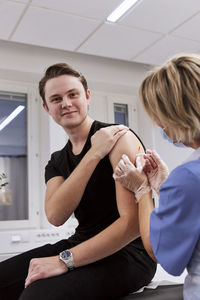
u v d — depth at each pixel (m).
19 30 3.02
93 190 1.24
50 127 3.55
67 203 1.19
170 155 3.89
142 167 1.10
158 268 1.89
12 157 3.70
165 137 1.03
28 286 1.04
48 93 1.31
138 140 1.28
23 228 3.57
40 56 3.61
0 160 3.65
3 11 2.72
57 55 3.70
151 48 3.48
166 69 0.93
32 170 3.71
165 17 2.94
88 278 1.06
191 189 0.80
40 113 3.82
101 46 3.39
